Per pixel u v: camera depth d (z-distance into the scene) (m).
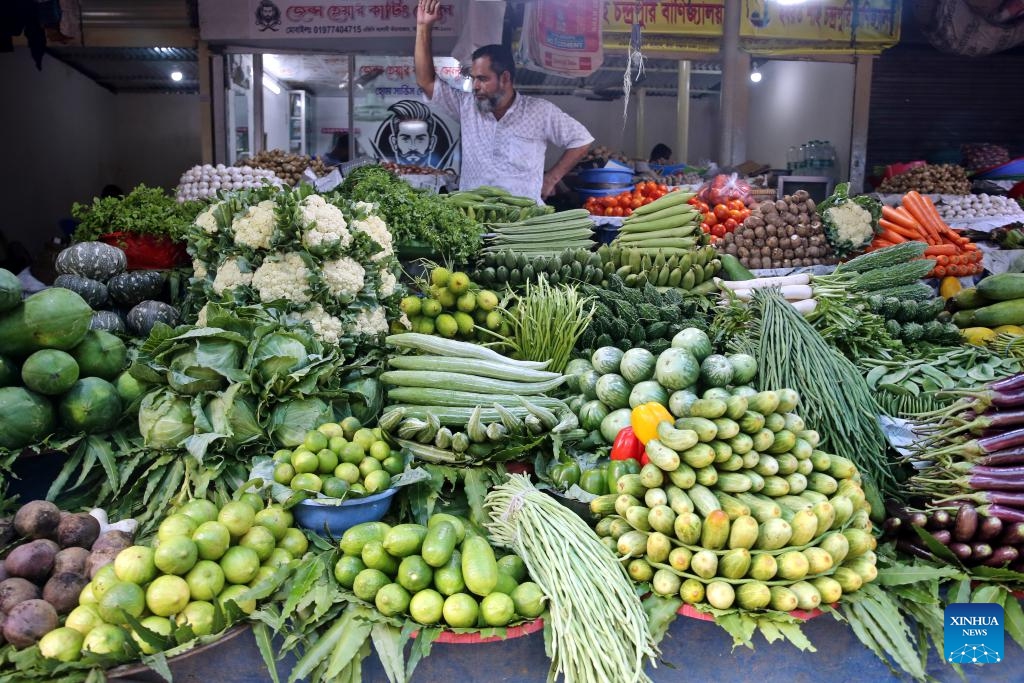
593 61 6.49
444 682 2.08
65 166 11.10
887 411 3.12
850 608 2.11
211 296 2.94
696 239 4.25
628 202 5.41
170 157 12.67
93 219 3.64
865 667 2.18
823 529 2.12
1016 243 5.48
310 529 2.30
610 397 2.80
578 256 3.64
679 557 2.06
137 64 10.77
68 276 3.27
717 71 10.40
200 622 1.92
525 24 6.48
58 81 10.82
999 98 9.41
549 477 2.55
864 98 8.39
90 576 2.07
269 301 2.78
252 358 2.46
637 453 2.52
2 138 9.57
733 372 2.65
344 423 2.50
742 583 2.03
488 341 3.37
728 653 2.14
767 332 2.96
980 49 7.85
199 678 2.00
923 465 2.67
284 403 2.49
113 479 2.43
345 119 10.91
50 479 2.55
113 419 2.53
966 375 3.25
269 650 1.94
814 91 10.60
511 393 2.74
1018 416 2.46
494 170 5.46
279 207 2.84
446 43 7.57
